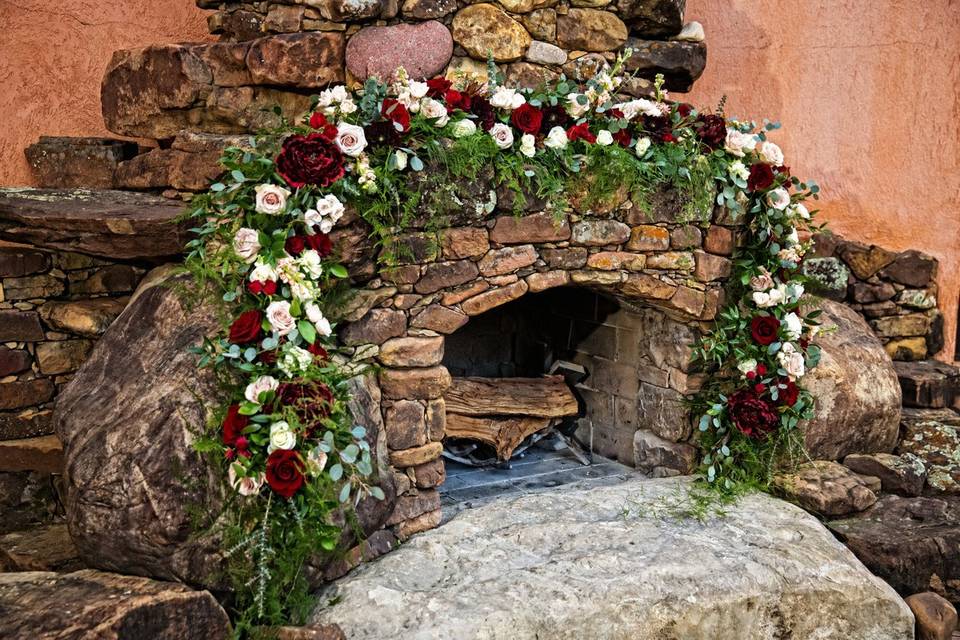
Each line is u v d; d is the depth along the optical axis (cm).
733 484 366
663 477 385
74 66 391
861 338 432
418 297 318
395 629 269
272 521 271
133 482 262
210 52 341
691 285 361
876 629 321
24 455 340
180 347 289
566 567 299
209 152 328
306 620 276
